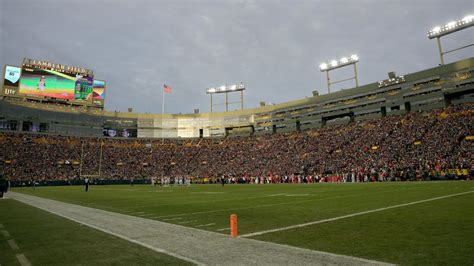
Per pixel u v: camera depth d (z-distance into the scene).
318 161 57.41
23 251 6.84
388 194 19.50
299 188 31.91
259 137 80.62
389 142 51.41
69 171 67.31
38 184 57.31
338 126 66.94
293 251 6.33
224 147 80.56
